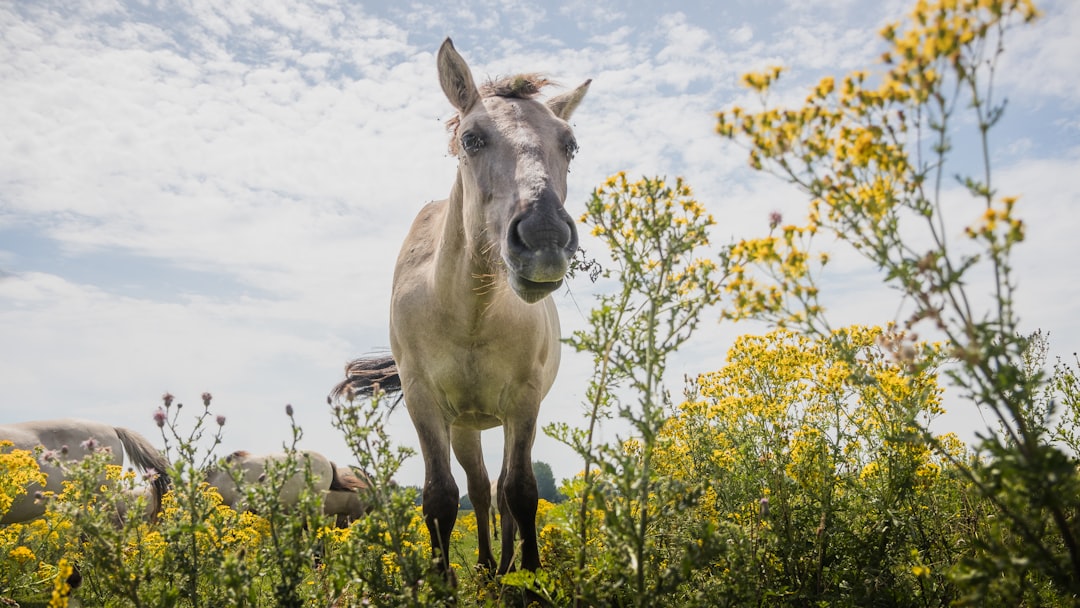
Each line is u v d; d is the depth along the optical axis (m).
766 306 1.93
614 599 2.79
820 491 3.12
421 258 4.46
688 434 3.81
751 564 2.67
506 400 4.27
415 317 4.22
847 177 1.80
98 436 7.94
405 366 4.32
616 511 2.27
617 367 2.23
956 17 1.54
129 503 2.96
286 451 2.73
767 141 1.79
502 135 3.52
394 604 2.49
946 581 2.69
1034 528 1.92
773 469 3.21
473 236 3.67
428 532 3.84
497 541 6.34
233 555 2.44
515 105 3.73
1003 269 1.59
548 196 3.12
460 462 5.24
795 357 3.49
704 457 3.67
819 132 1.80
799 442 3.19
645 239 2.27
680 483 2.31
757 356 3.53
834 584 2.90
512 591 3.50
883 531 2.94
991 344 1.60
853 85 1.73
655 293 2.24
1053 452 1.59
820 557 2.87
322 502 2.61
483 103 3.81
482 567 3.77
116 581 2.62
